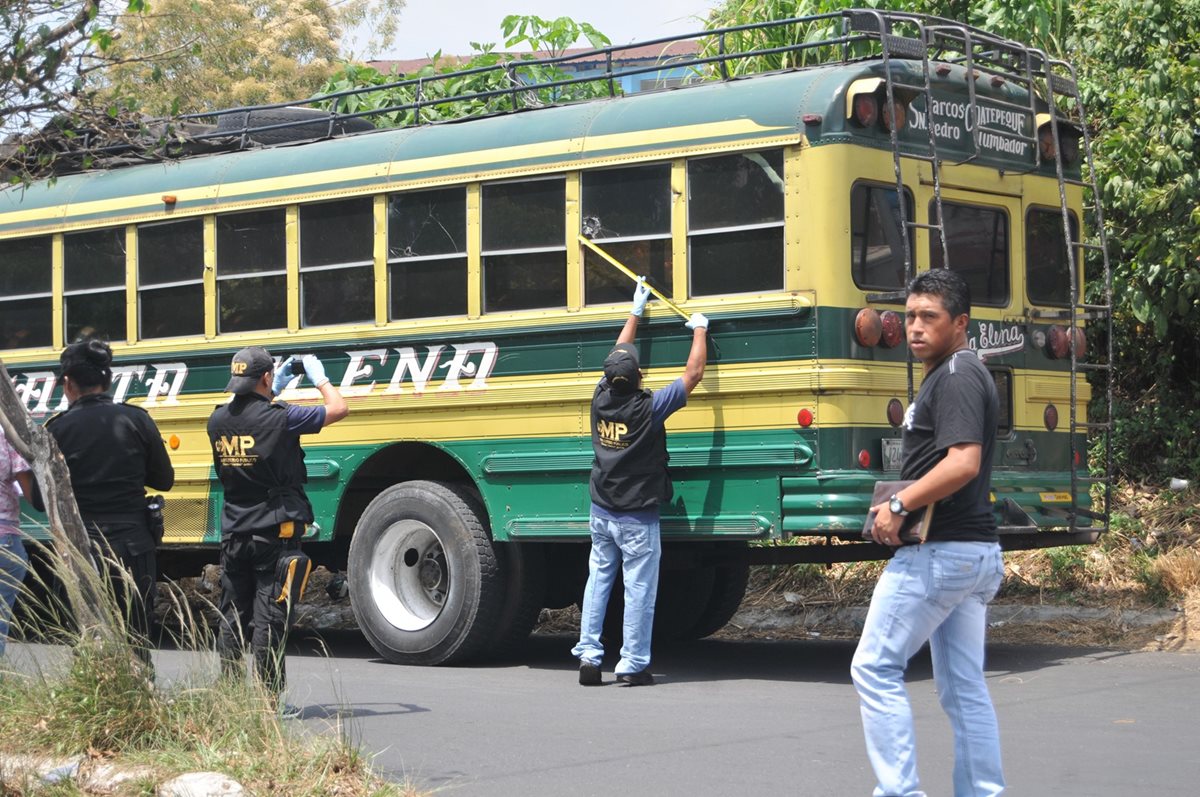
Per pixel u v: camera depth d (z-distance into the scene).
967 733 6.75
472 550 12.62
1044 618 14.12
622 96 12.56
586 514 12.17
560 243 12.41
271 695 8.49
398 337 13.15
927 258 11.86
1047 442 12.79
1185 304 15.73
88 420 9.52
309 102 16.09
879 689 6.65
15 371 15.49
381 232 13.30
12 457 10.20
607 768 8.53
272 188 13.93
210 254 14.26
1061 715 10.01
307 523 9.70
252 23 43.00
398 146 13.35
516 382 12.55
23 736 7.95
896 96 11.56
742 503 11.46
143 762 7.59
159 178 14.70
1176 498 15.91
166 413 14.41
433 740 9.35
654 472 11.52
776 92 11.52
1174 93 15.36
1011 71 13.66
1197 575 14.01
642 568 11.60
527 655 13.70
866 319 11.21
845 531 11.10
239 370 9.68
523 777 8.30
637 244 12.04
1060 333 12.93
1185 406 17.00
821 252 11.20
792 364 11.27
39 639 9.13
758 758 8.78
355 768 7.70
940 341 6.71
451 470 13.75
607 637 14.62
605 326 12.13
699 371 11.45
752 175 11.55
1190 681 11.35
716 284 11.69
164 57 12.38
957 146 12.17
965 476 6.47
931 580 6.59
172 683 8.52
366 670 12.70
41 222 15.36
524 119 12.80
